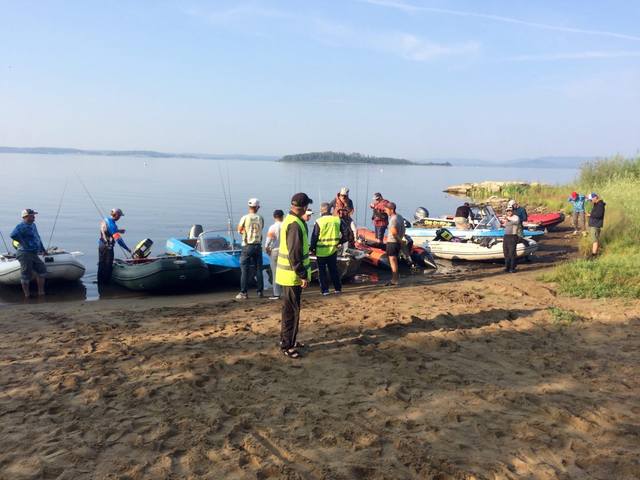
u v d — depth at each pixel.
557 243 18.22
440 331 6.86
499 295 9.23
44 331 7.02
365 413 4.46
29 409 4.53
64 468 3.59
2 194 37.84
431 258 13.99
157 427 4.18
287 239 5.73
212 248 12.31
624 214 16.44
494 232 15.32
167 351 6.05
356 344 6.29
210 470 3.58
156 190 45.62
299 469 3.60
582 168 31.91
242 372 5.43
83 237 19.69
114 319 7.75
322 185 53.75
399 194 45.44
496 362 5.73
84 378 5.23
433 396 4.82
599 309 7.92
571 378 5.25
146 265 10.67
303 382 5.17
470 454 3.79
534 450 3.85
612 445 3.92
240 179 66.62
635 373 5.38
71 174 71.00
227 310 8.41
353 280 12.13
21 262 10.26
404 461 3.67
